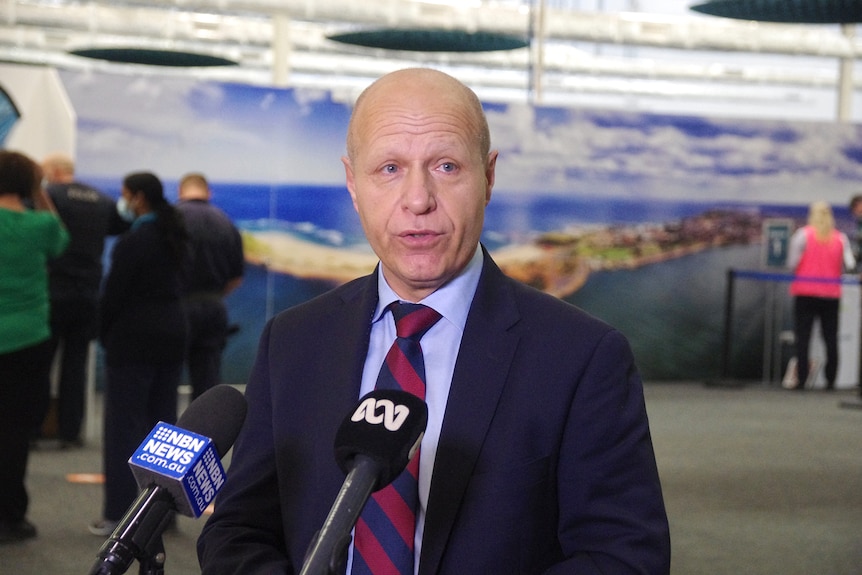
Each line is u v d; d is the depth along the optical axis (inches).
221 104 350.6
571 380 53.4
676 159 396.2
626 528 51.6
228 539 54.6
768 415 332.2
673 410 338.0
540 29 461.7
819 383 402.6
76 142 339.0
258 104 353.7
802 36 514.6
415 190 51.4
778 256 404.2
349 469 41.5
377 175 52.7
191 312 200.8
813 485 225.9
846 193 406.3
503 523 51.6
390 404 41.9
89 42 581.3
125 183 172.7
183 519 187.3
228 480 57.7
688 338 401.4
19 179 175.3
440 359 55.1
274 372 58.3
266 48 553.6
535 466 52.6
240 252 209.5
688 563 163.5
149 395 175.9
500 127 383.9
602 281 392.8
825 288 390.3
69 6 504.1
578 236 390.0
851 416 334.0
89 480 223.5
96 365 342.0
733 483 225.9
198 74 635.5
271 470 57.3
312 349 57.8
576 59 582.6
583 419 53.0
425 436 53.7
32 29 570.6
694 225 398.9
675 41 500.7
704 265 400.8
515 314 55.4
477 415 52.9
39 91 314.5
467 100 53.1
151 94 344.8
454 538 51.5
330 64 631.8
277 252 355.6
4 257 169.0
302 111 357.1
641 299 396.5
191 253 196.2
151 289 171.6
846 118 540.7
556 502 54.1
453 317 55.2
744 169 401.4
